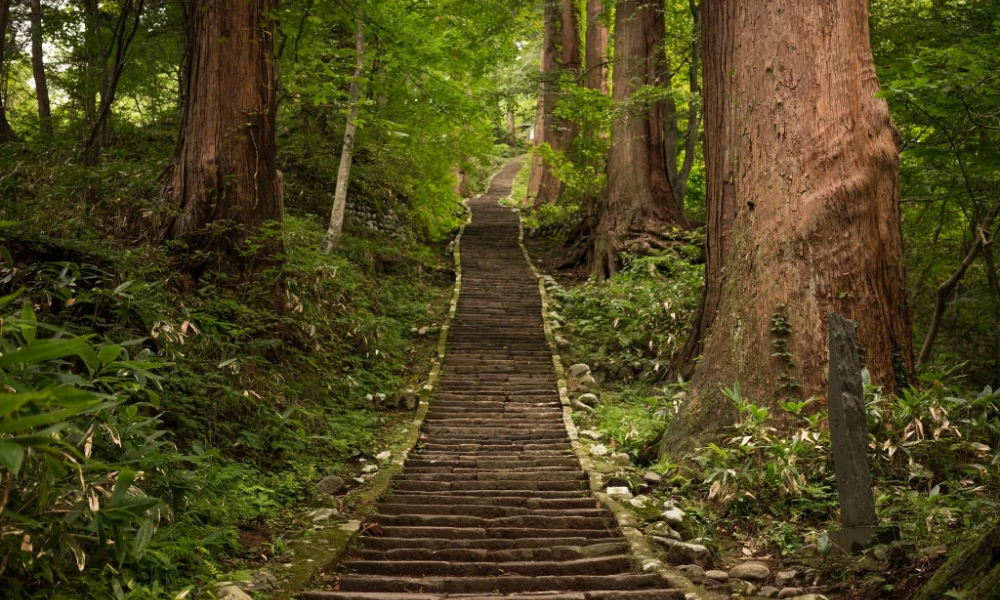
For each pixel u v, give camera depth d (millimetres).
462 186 33438
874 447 5855
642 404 9891
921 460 5871
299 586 4371
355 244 15141
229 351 7246
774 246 6949
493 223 23734
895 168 7074
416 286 15750
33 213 7207
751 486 5852
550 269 17984
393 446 8320
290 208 15500
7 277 5125
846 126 6926
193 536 4574
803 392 6555
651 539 5387
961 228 14000
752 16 7434
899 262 6949
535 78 17297
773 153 7113
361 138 16062
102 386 3799
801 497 5594
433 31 13727
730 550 5367
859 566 4320
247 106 9125
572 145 18656
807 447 5836
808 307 6703
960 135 8969
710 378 7297
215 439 6477
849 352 4848
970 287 13859
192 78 9195
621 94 16312
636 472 7285
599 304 13906
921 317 14758
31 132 14414
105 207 8492
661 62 16344
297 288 9281
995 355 12961
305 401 8516
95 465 2840
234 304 7629
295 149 17375
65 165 8219
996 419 6008
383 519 5996
